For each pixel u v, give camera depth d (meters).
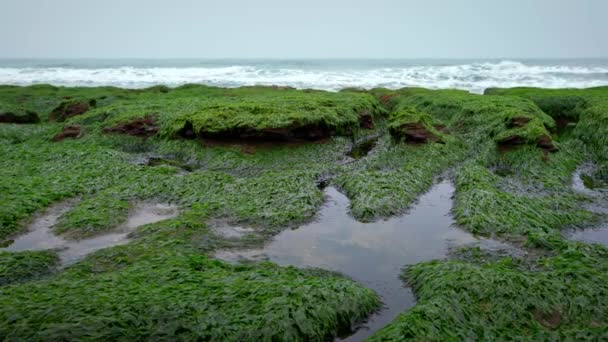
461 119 24.89
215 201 12.94
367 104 27.30
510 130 19.34
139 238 10.35
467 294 7.50
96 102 32.03
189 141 19.92
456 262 8.91
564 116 26.86
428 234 11.23
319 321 6.87
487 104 25.53
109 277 7.92
